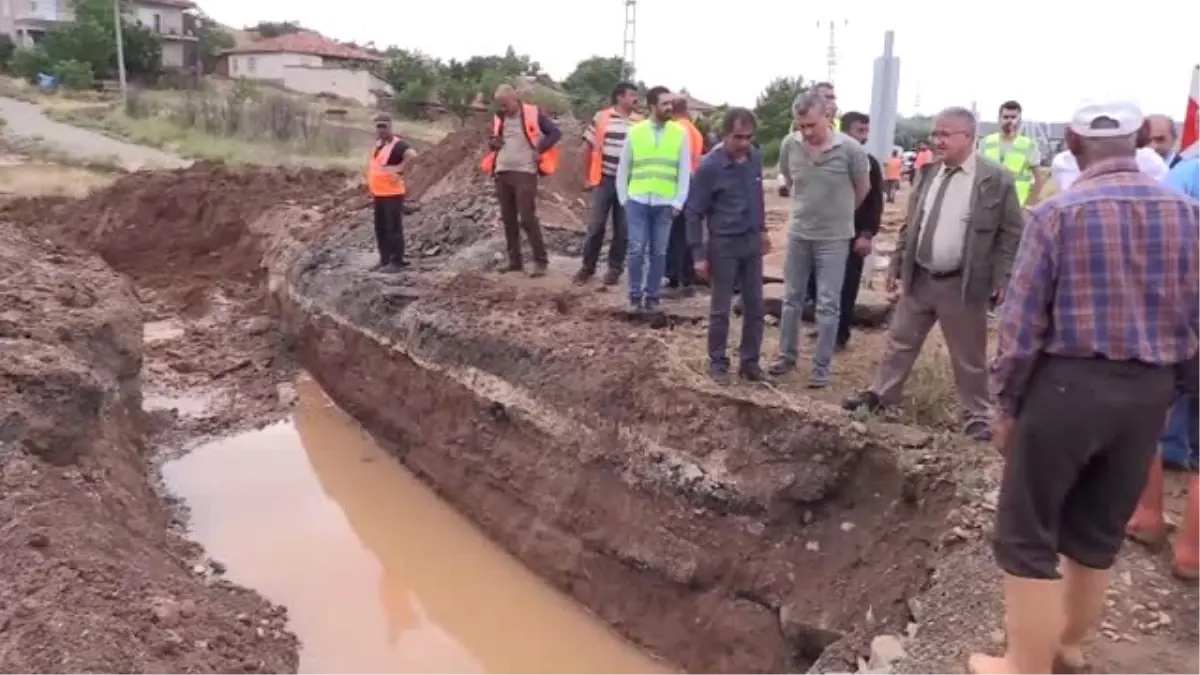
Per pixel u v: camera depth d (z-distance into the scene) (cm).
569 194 1934
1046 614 429
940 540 650
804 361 923
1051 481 416
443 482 1134
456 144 1970
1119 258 397
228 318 1822
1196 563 541
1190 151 649
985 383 720
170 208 2247
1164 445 652
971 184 686
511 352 1059
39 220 2269
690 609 803
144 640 633
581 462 920
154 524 958
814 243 830
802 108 791
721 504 789
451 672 824
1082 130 418
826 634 697
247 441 1310
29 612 618
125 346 1167
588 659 843
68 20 6725
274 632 782
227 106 4269
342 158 3691
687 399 840
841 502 745
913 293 737
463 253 1517
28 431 859
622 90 1198
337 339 1438
